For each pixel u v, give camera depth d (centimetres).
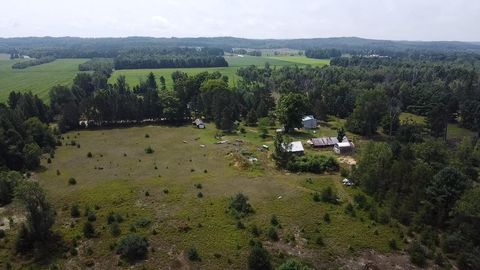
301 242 5988
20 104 12938
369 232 6306
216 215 6788
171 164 9469
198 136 12050
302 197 7538
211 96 14438
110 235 6125
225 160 9762
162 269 5325
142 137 11956
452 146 11888
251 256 5297
